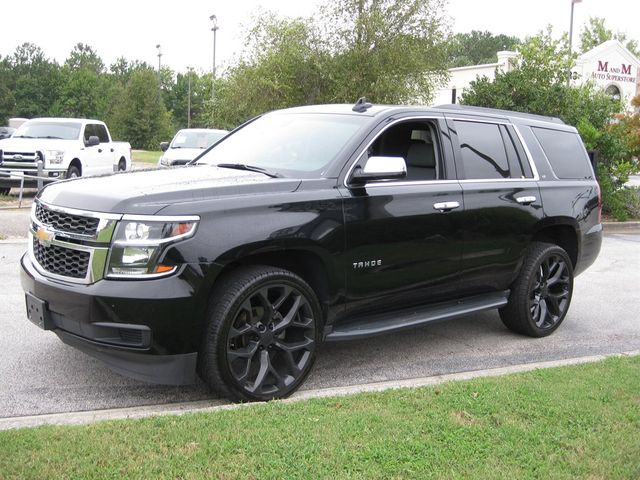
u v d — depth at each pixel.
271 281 4.48
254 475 3.23
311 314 4.71
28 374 5.00
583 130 16.27
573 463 3.48
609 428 3.94
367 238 4.98
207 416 3.94
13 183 16.14
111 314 4.11
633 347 6.40
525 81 16.78
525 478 3.31
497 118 6.36
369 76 22.08
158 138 61.78
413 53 21.92
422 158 5.72
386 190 5.15
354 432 3.75
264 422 3.86
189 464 3.31
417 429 3.83
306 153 5.24
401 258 5.22
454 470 3.37
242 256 4.35
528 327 6.46
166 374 4.25
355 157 5.08
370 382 5.17
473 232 5.71
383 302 5.24
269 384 4.61
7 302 6.94
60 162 16.61
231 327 4.33
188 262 4.15
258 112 23.59
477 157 5.98
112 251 4.13
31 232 4.79
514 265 6.15
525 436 3.79
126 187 4.46
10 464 3.23
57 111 79.81
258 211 4.45
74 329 4.30
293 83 23.02
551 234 6.98
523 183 6.24
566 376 4.92
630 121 20.53
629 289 9.10
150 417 3.91
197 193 4.36
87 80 81.06
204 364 4.34
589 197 6.93
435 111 5.80
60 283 4.32
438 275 5.53
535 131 6.70
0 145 16.42
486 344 6.34
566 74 17.42
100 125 19.08
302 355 4.74
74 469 3.21
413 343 6.30
